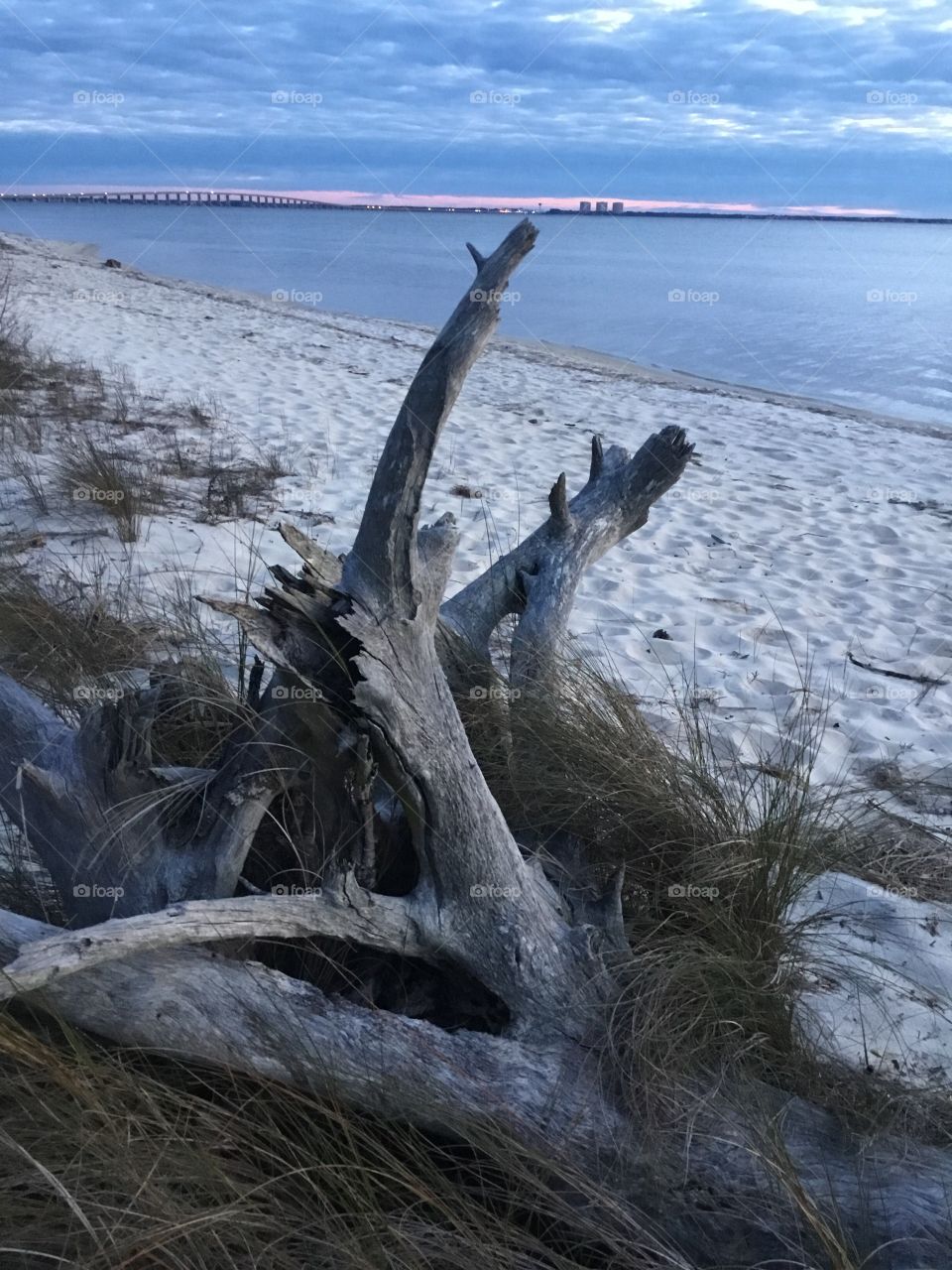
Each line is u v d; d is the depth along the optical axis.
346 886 2.38
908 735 4.73
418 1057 2.29
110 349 13.84
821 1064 2.60
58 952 1.97
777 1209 2.16
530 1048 2.39
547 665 3.83
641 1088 2.32
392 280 35.03
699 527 8.13
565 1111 2.26
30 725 2.72
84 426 8.77
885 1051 2.76
